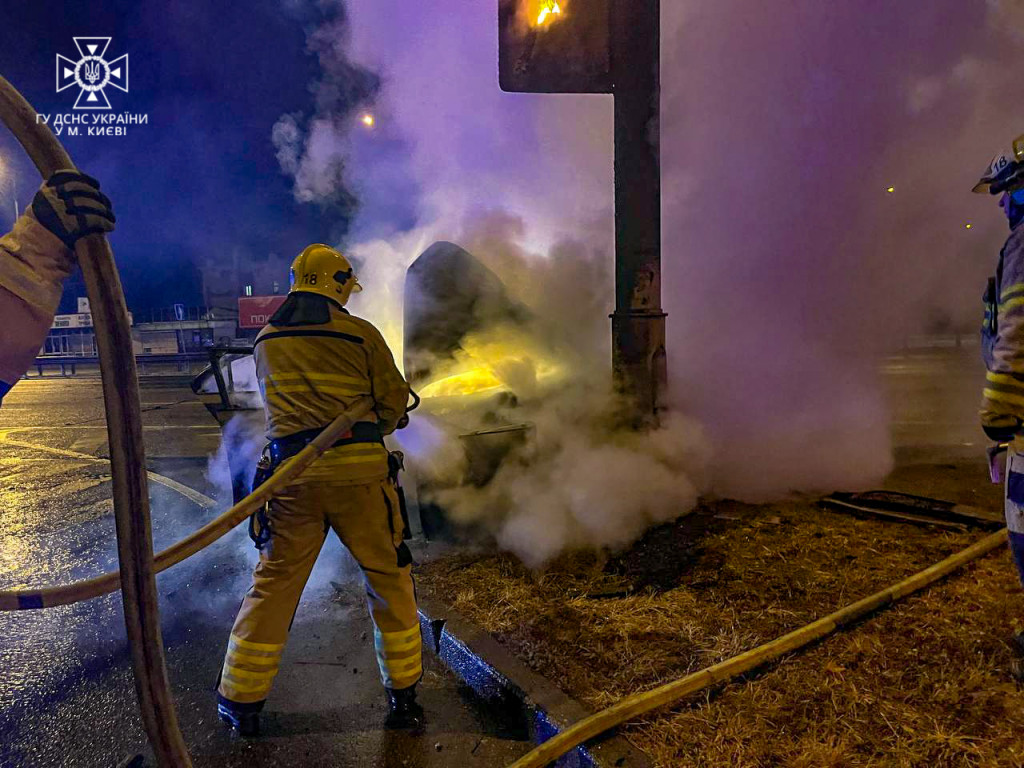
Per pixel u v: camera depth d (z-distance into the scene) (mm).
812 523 4184
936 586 3242
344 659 3191
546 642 2951
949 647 2721
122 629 3648
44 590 1668
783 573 3494
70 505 6004
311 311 2605
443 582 3637
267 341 2592
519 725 2645
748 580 3434
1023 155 2119
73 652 3391
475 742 2555
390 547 2619
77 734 2703
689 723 2355
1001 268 2264
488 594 3451
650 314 4594
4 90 1499
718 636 2914
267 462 2537
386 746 2549
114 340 1517
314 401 2512
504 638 3014
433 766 2430
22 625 3707
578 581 3545
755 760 2166
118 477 1540
